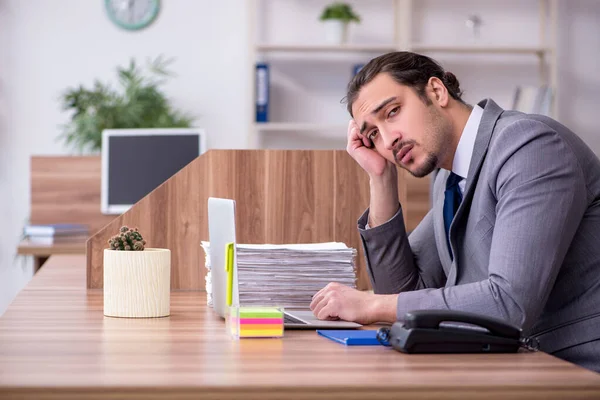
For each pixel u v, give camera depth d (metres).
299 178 2.02
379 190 1.79
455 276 1.56
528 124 1.44
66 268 2.48
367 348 1.17
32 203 3.82
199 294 1.91
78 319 1.44
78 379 0.92
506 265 1.32
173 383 0.90
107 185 3.79
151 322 1.42
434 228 1.76
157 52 4.77
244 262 1.55
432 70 1.60
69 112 4.74
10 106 4.71
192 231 2.00
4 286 4.75
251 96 4.55
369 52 4.80
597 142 4.88
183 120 4.54
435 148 1.57
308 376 0.95
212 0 4.77
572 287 1.48
